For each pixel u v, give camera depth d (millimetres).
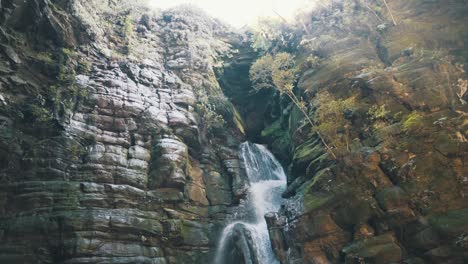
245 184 22234
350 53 22984
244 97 30391
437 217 12805
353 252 13656
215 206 20359
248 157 24234
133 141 19344
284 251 16438
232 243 18578
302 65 24516
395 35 22312
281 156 24891
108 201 16250
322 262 14617
